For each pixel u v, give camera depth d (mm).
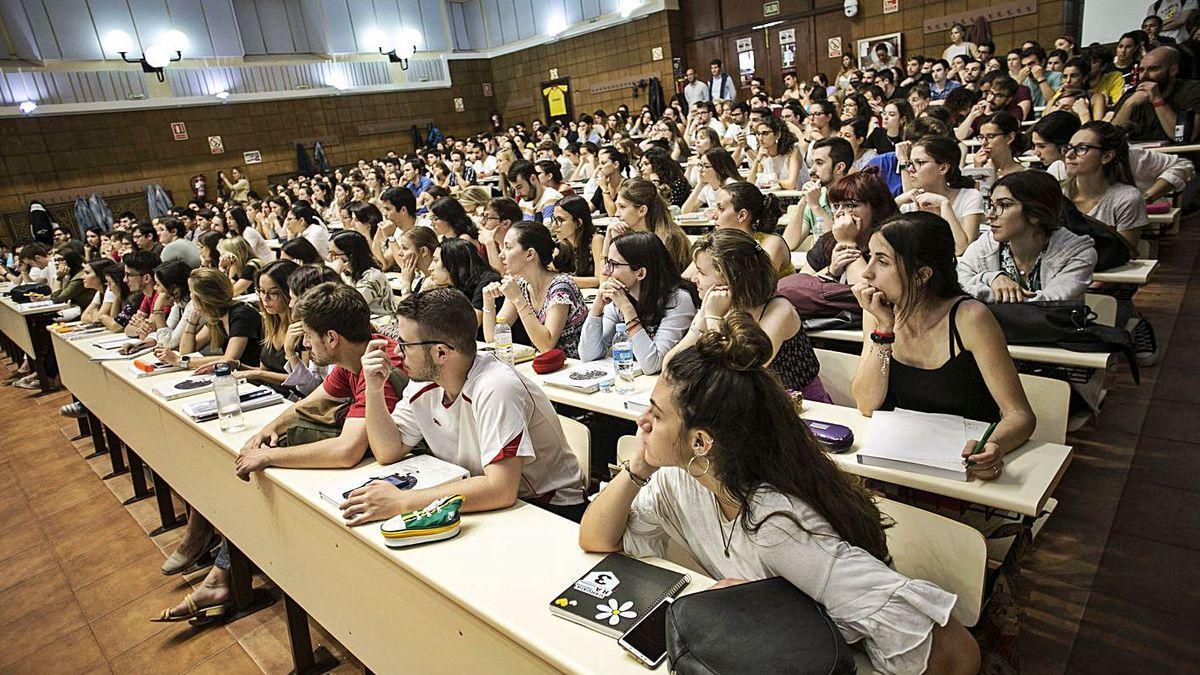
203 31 13828
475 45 17484
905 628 1071
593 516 1448
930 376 1886
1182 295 4230
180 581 3053
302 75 15062
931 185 3430
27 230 12516
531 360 2949
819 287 2840
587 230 4211
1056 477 1614
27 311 5852
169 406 2729
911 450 1685
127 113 13344
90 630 2791
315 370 2887
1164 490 2518
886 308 1929
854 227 2775
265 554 2258
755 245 2230
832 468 1221
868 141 5996
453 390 1846
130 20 13008
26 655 2682
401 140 16719
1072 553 2289
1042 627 2014
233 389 2471
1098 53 6898
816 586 1123
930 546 1420
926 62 9828
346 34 15586
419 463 1938
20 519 3795
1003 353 1783
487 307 3223
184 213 11336
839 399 2379
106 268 5070
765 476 1179
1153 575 2141
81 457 4543
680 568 1382
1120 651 1896
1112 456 2771
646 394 2322
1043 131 3834
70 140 12828
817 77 10844
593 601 1285
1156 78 5207
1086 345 2227
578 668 1145
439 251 3637
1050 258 2598
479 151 12781
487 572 1438
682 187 6000
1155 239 4602
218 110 14344
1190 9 7582
